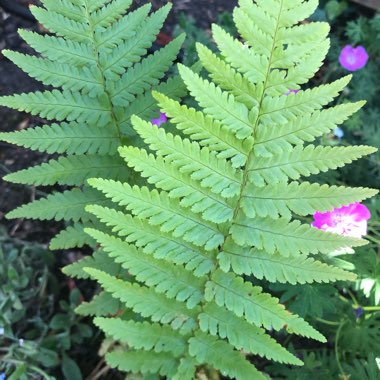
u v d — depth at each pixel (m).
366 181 0.64
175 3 0.78
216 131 0.27
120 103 0.37
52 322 0.49
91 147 0.37
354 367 0.47
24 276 0.49
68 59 0.36
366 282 0.48
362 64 0.70
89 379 0.48
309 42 0.26
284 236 0.28
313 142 0.62
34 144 0.36
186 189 0.28
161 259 0.30
